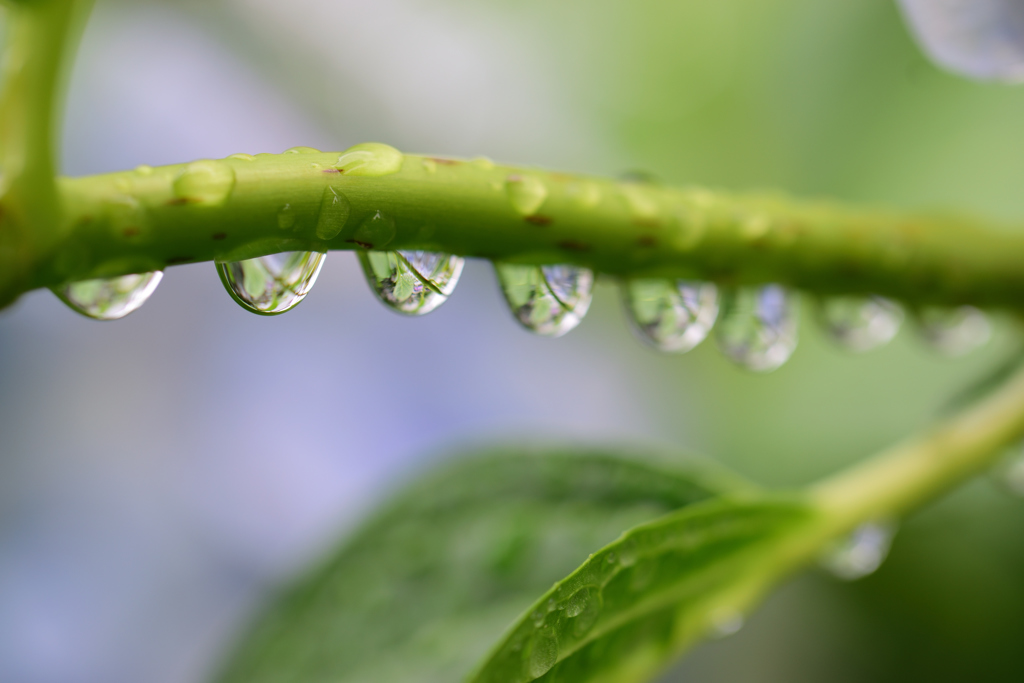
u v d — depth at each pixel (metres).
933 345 0.15
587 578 0.13
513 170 0.13
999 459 0.14
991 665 0.17
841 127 0.20
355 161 0.12
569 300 0.13
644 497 0.14
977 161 0.19
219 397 0.21
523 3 0.22
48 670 0.18
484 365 0.22
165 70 0.21
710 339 0.21
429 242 0.12
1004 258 0.14
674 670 0.18
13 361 0.20
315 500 0.20
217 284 0.21
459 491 0.14
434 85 0.23
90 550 0.19
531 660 0.12
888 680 0.17
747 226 0.13
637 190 0.13
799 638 0.18
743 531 0.14
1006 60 0.13
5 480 0.19
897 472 0.14
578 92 0.23
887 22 0.20
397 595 0.14
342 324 0.22
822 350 0.20
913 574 0.17
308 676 0.14
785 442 0.20
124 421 0.20
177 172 0.12
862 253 0.13
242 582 0.20
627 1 0.22
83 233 0.12
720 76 0.22
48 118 0.12
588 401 0.22
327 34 0.22
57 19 0.12
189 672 0.19
